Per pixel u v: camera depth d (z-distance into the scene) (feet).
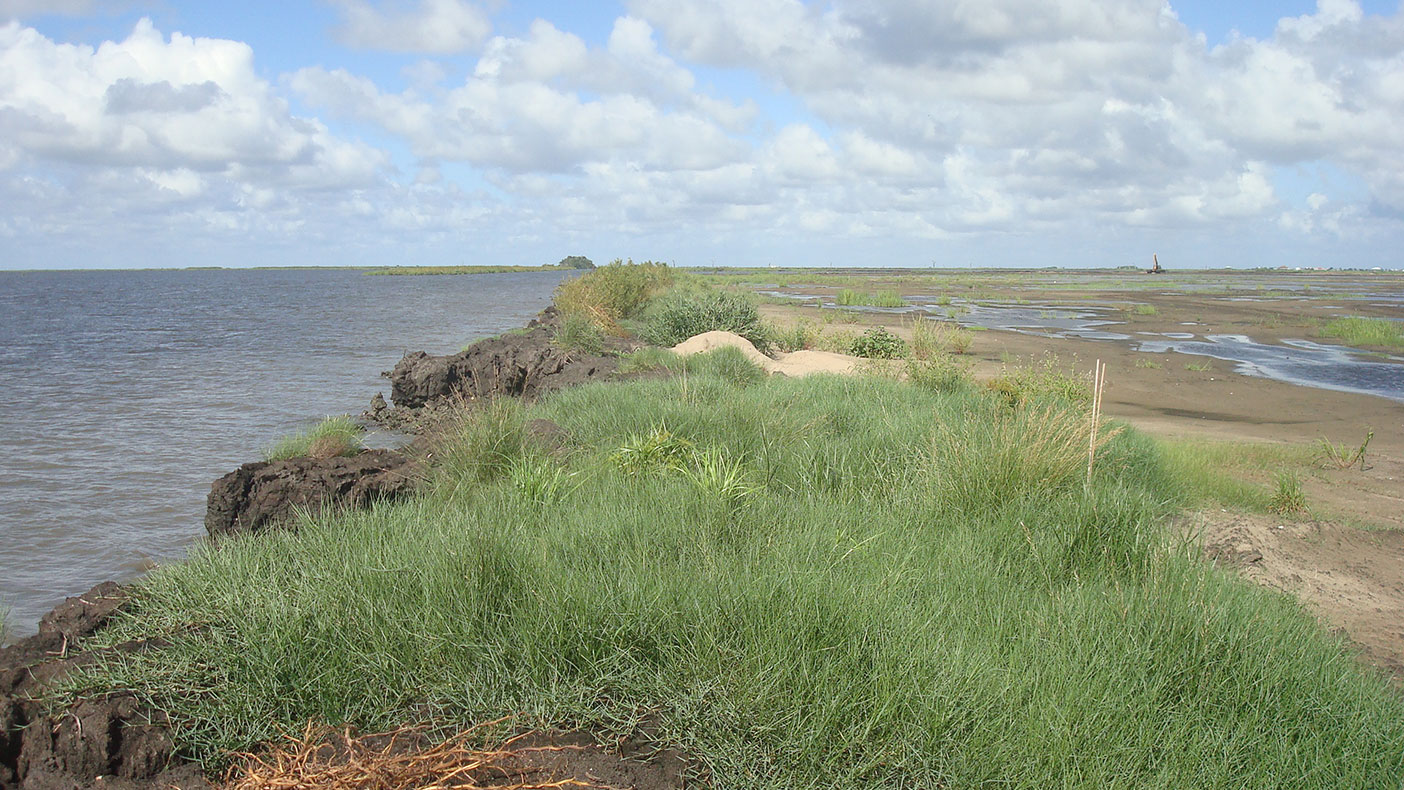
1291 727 12.69
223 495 23.93
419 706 12.84
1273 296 196.24
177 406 51.85
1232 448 38.06
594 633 13.67
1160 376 66.33
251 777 10.60
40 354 81.00
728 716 12.18
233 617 14.42
